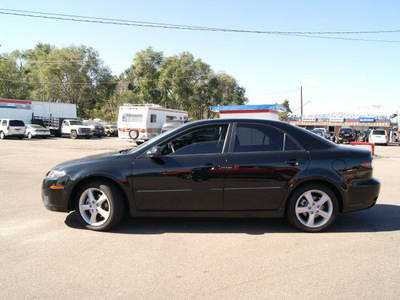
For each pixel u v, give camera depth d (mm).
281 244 3752
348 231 4215
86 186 4168
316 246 3688
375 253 3490
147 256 3410
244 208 4102
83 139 29906
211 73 53906
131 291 2697
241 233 4141
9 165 10719
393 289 2727
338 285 2793
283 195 4070
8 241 3828
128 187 4078
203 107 59000
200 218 4805
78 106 50406
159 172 4062
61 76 47562
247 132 4250
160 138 4293
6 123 27234
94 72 49344
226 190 4055
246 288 2742
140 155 4199
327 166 4059
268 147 4176
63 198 4191
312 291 2689
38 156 13594
